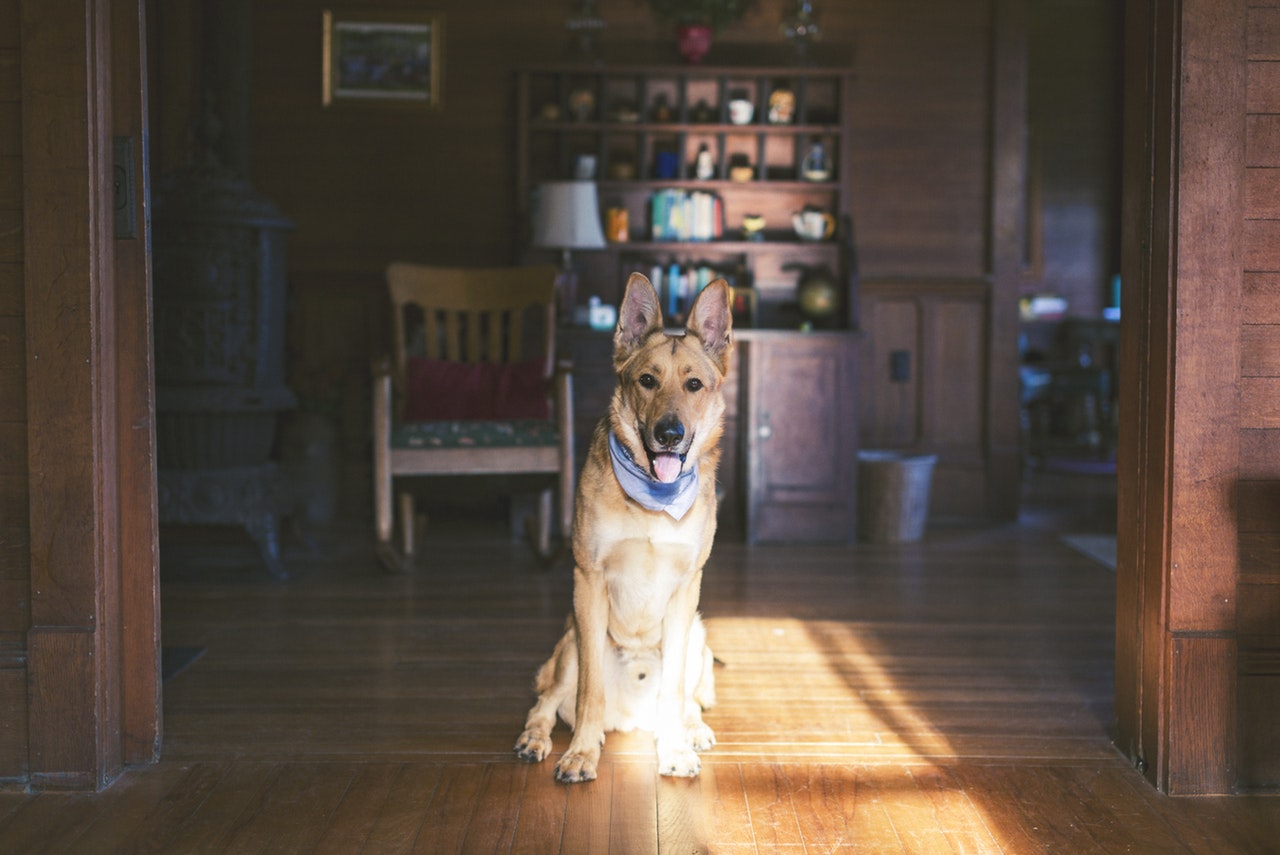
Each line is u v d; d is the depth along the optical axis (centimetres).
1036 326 959
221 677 331
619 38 623
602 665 266
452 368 495
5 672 245
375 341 635
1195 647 247
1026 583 474
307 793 246
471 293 511
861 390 634
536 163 627
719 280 261
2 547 245
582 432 589
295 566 493
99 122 241
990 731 290
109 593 250
